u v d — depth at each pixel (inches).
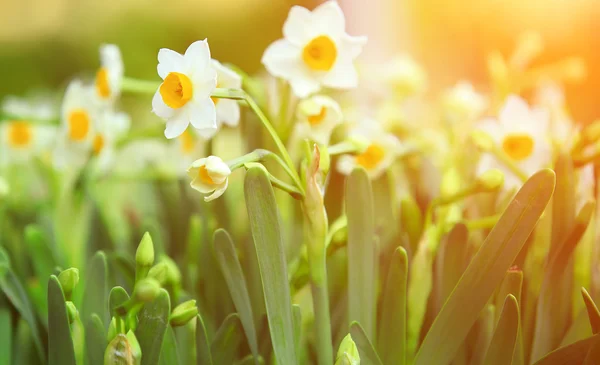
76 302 30.4
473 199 31.0
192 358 27.7
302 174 26.5
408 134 38.9
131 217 38.1
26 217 38.5
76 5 134.9
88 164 35.2
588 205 27.4
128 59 130.6
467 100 36.5
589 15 71.8
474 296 26.2
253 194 26.0
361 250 27.4
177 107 26.3
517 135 30.7
